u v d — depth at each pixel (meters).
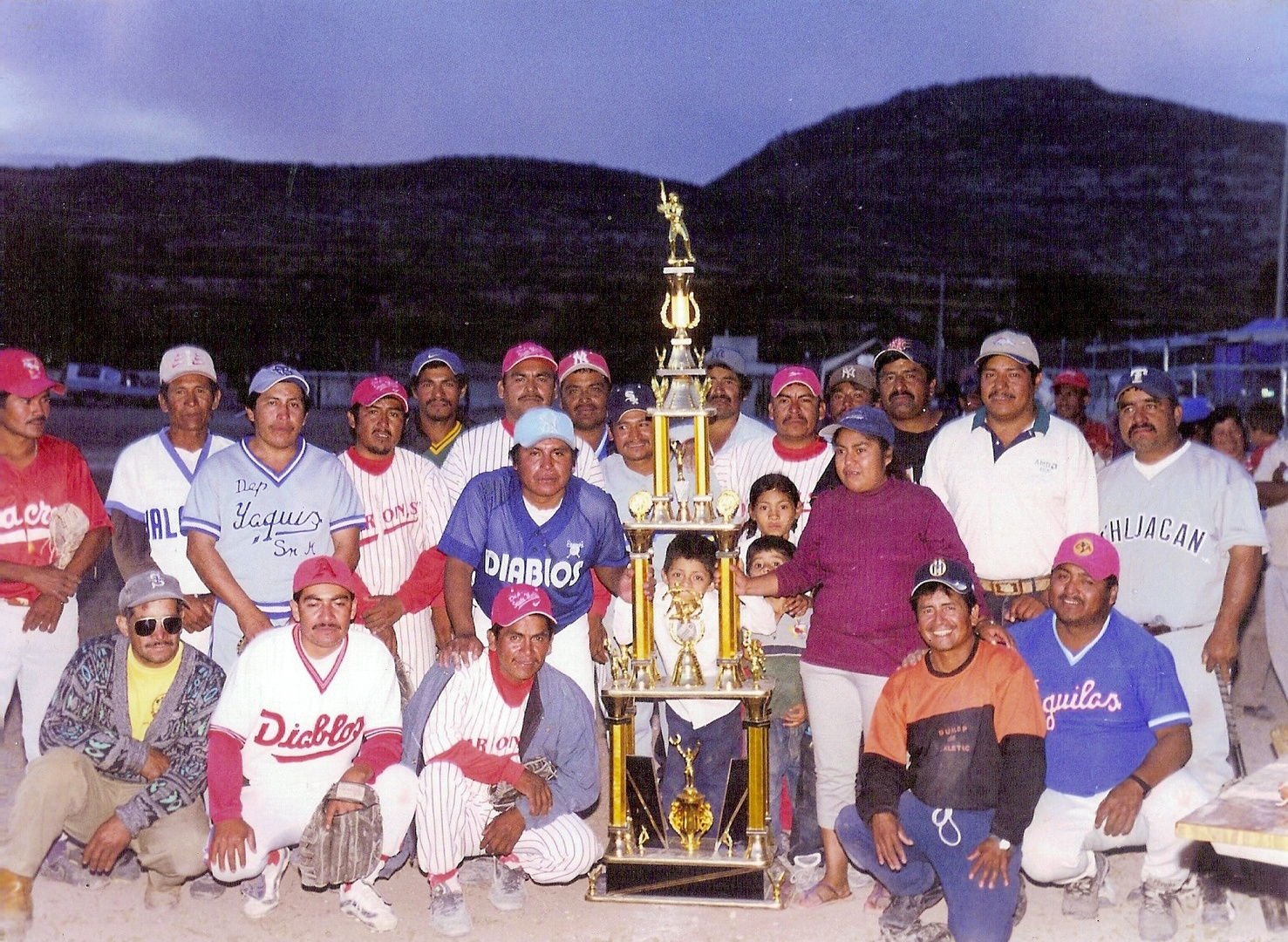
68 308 34.56
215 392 5.03
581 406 5.45
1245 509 4.53
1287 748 3.96
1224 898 4.05
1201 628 4.62
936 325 46.69
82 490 4.85
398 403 5.09
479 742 4.18
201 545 4.55
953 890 3.84
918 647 4.21
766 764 4.21
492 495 4.45
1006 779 3.80
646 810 4.32
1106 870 4.18
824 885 4.29
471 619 4.41
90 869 4.03
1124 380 4.75
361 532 5.08
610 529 4.54
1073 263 52.56
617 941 3.95
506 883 4.25
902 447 5.65
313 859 3.94
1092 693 4.09
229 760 4.07
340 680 4.14
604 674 5.33
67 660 4.78
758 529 4.95
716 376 5.65
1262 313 50.81
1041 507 4.67
